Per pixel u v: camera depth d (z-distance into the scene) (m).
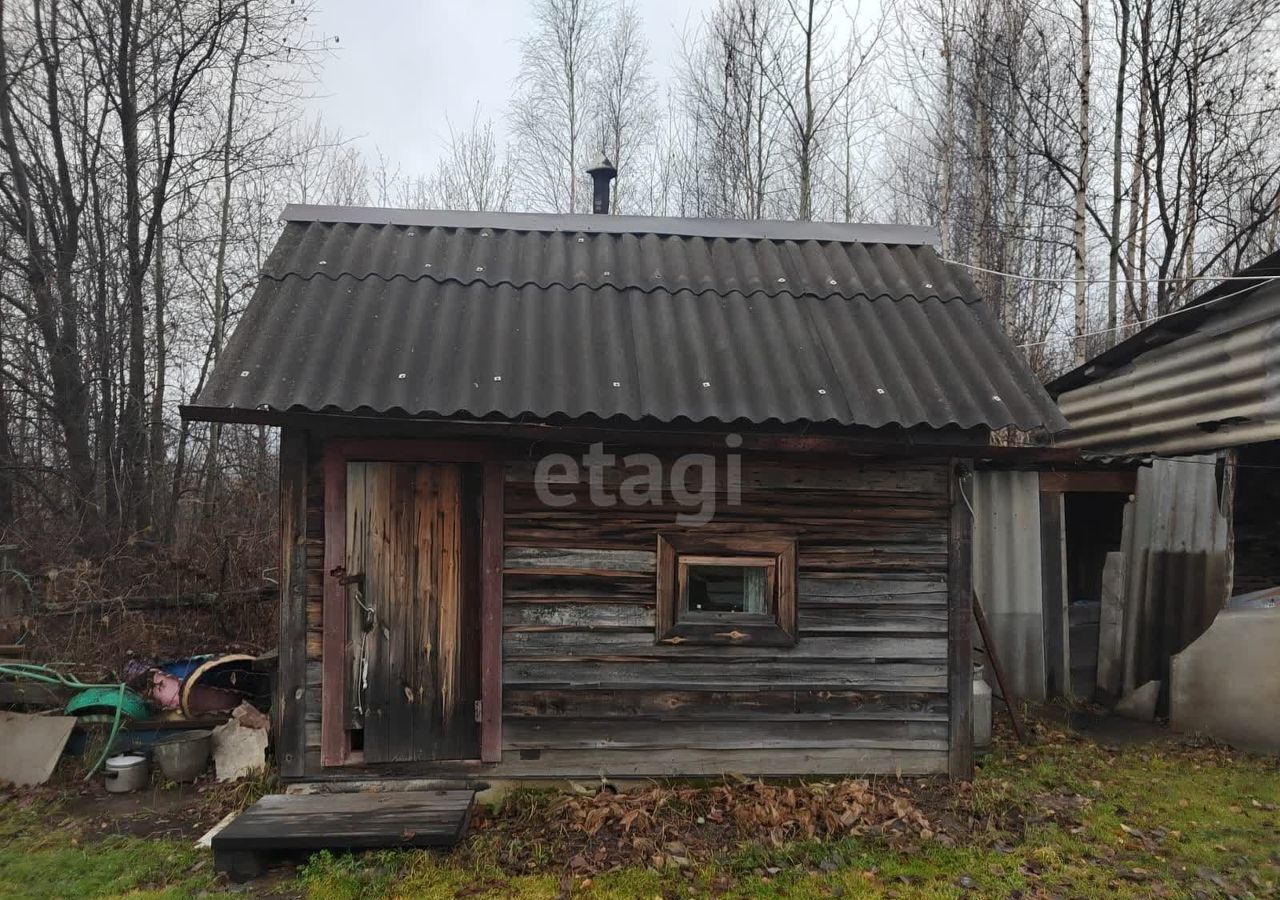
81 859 4.38
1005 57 14.82
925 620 5.32
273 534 10.09
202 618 7.50
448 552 5.07
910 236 6.72
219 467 13.13
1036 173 16.27
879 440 4.79
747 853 4.35
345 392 4.47
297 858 4.32
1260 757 6.18
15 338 10.58
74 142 11.80
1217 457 7.35
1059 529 7.86
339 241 5.97
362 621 4.99
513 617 5.09
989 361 5.32
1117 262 13.34
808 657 5.25
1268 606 6.68
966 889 4.05
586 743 5.12
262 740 5.64
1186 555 7.36
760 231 6.68
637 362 5.05
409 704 5.03
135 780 5.48
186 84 12.18
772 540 5.23
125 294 11.87
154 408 12.06
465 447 5.06
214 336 13.57
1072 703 7.71
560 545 5.13
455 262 5.80
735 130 19.30
